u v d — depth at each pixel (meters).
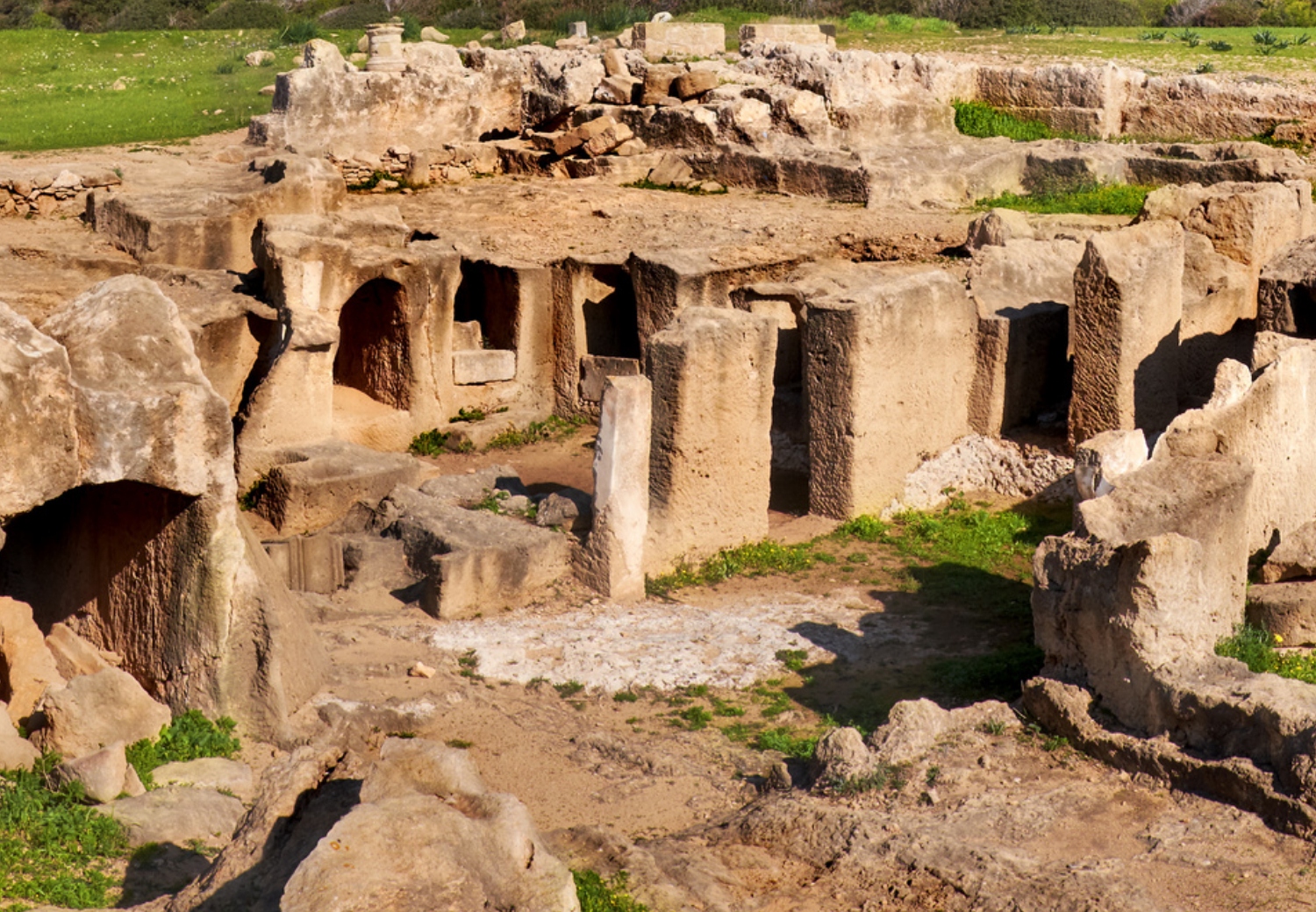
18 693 10.39
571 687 12.02
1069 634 9.95
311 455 16.58
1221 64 30.08
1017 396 17.52
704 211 23.45
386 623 13.05
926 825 8.58
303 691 10.86
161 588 10.52
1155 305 16.30
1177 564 9.43
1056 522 16.16
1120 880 7.84
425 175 26.67
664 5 43.03
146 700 10.01
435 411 19.16
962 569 15.07
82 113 31.44
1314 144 25.03
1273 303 16.16
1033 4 42.81
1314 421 13.55
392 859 5.76
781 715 11.57
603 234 21.97
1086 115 27.02
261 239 18.20
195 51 40.41
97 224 21.50
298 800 7.59
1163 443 12.23
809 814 8.80
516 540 13.91
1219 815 8.66
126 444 9.45
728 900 7.92
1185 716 9.17
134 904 7.57
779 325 19.16
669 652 12.71
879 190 23.73
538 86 29.47
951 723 9.93
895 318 16.05
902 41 35.16
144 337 9.73
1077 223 21.20
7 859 7.81
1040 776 9.31
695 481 14.80
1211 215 18.61
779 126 26.48
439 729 11.00
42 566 11.37
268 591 10.54
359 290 19.00
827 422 16.12
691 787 10.09
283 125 27.02
